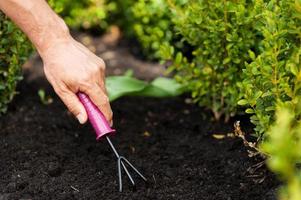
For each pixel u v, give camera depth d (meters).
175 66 2.06
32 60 2.60
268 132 1.62
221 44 1.94
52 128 2.09
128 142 2.03
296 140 1.56
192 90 2.08
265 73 1.63
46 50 1.64
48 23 1.63
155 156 1.94
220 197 1.72
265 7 1.73
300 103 1.58
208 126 2.09
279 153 1.22
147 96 2.34
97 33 2.93
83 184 1.76
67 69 1.63
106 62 2.69
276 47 1.62
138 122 2.18
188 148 1.99
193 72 2.06
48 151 1.92
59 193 1.72
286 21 1.67
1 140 1.97
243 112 1.98
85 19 2.82
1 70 2.00
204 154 1.94
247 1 1.88
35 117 2.14
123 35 2.89
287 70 1.63
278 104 1.58
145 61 2.72
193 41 2.00
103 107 1.67
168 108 2.27
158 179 1.79
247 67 1.69
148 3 2.40
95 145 1.99
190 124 2.14
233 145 1.94
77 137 2.05
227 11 1.87
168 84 2.27
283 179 1.71
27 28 1.63
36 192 1.72
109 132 1.66
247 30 1.87
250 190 1.74
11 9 1.61
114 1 2.79
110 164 1.87
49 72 1.65
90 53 1.68
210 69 2.02
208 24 1.91
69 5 2.75
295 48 1.65
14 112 2.16
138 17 2.55
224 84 2.00
